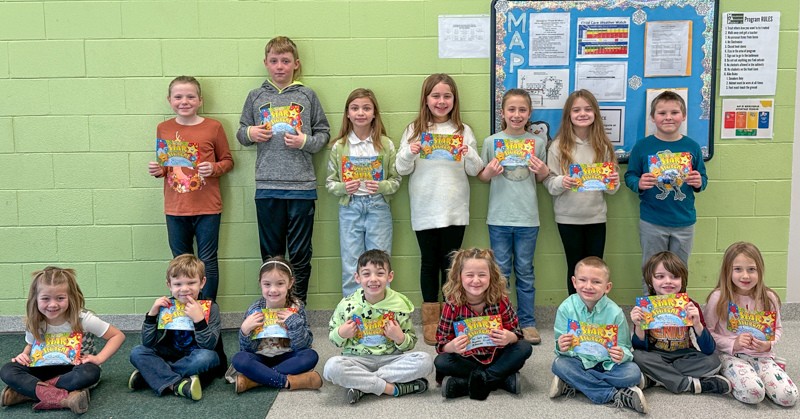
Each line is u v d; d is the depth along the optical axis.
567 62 3.48
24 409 2.63
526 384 2.83
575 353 2.64
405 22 3.49
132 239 3.64
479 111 3.55
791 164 3.55
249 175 3.59
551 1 3.44
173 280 2.75
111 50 3.49
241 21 3.48
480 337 2.63
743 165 3.55
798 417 2.47
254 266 3.66
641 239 3.44
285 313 2.79
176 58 3.50
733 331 2.70
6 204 3.60
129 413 2.57
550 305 3.68
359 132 3.45
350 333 2.68
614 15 3.44
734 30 3.44
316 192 3.52
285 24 3.49
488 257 2.69
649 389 2.74
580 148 3.39
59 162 3.57
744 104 3.51
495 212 3.45
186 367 2.74
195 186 3.34
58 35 3.47
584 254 3.48
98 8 3.46
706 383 2.66
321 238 3.64
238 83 3.53
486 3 3.46
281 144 3.39
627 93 3.50
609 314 2.70
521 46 3.48
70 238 3.63
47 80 3.51
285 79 3.43
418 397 2.70
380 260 2.71
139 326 3.69
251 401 2.67
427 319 3.48
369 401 2.67
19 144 3.55
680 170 3.20
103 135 3.55
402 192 3.61
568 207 3.41
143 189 3.60
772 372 2.60
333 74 3.53
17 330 3.65
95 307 3.68
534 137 3.46
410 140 3.39
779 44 3.46
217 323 2.86
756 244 3.62
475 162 3.38
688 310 2.65
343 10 3.48
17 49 3.48
